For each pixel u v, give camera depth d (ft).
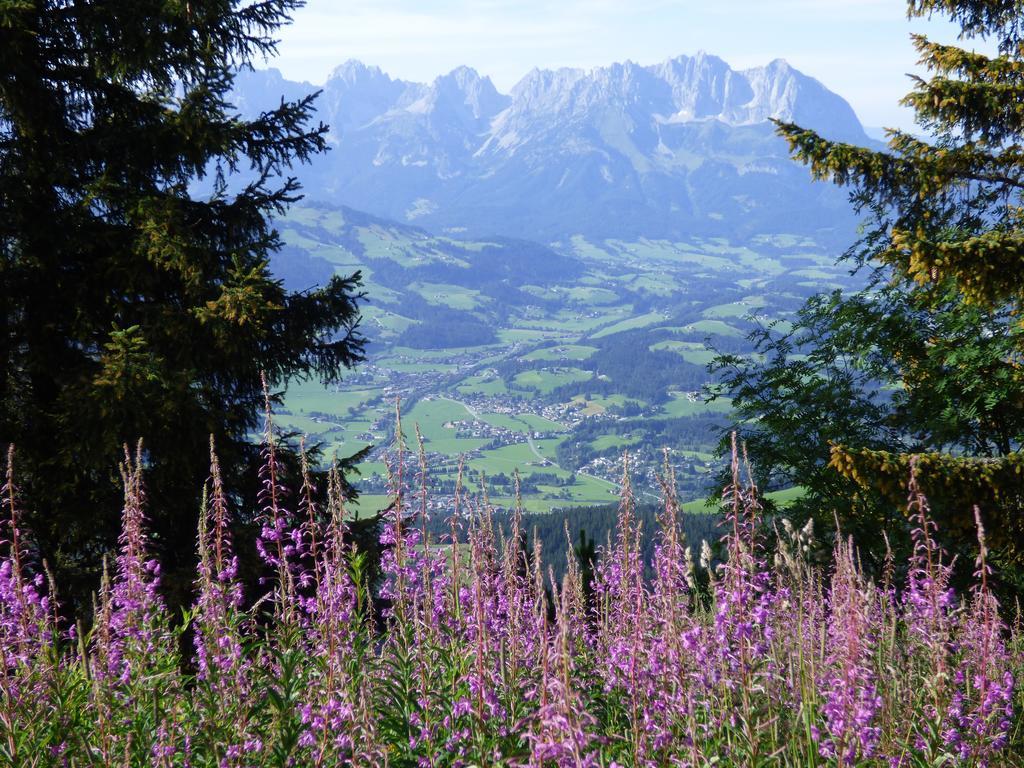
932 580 16.84
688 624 15.34
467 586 17.40
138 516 17.34
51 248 41.39
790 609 18.26
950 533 33.40
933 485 30.81
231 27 43.70
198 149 43.68
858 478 31.37
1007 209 43.47
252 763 14.93
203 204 46.14
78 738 14.76
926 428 48.14
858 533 45.98
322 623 16.08
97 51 41.93
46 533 40.04
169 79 44.45
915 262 33.68
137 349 38.45
